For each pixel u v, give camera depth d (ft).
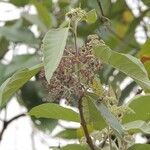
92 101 3.67
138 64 3.60
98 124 3.84
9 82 3.67
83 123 3.70
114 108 3.89
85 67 3.51
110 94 3.90
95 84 3.70
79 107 3.63
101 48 3.52
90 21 3.65
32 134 6.90
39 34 7.70
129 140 3.93
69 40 4.09
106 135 3.97
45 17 7.28
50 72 3.31
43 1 7.78
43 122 6.47
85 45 3.55
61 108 4.00
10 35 7.06
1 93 3.65
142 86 3.67
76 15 3.60
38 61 6.67
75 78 3.52
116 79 6.61
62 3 7.65
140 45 7.42
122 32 8.14
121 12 7.84
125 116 4.12
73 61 3.51
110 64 3.62
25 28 7.26
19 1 7.60
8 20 7.72
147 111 4.21
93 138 3.98
